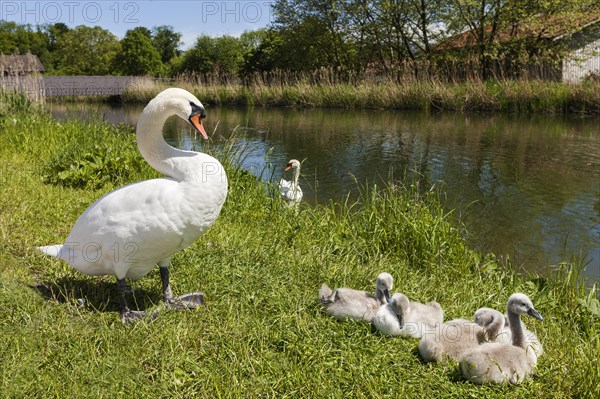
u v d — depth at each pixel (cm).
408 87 3167
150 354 399
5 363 373
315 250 677
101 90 4641
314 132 2227
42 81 1670
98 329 426
